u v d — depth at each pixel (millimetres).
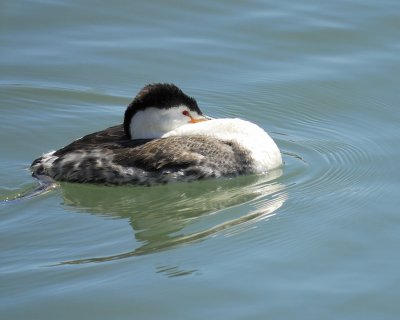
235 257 12852
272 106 18031
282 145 16688
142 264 12633
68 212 14219
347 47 19594
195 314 11422
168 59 19219
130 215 14258
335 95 18234
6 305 11617
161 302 11672
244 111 17875
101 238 13484
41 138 16609
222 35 19938
